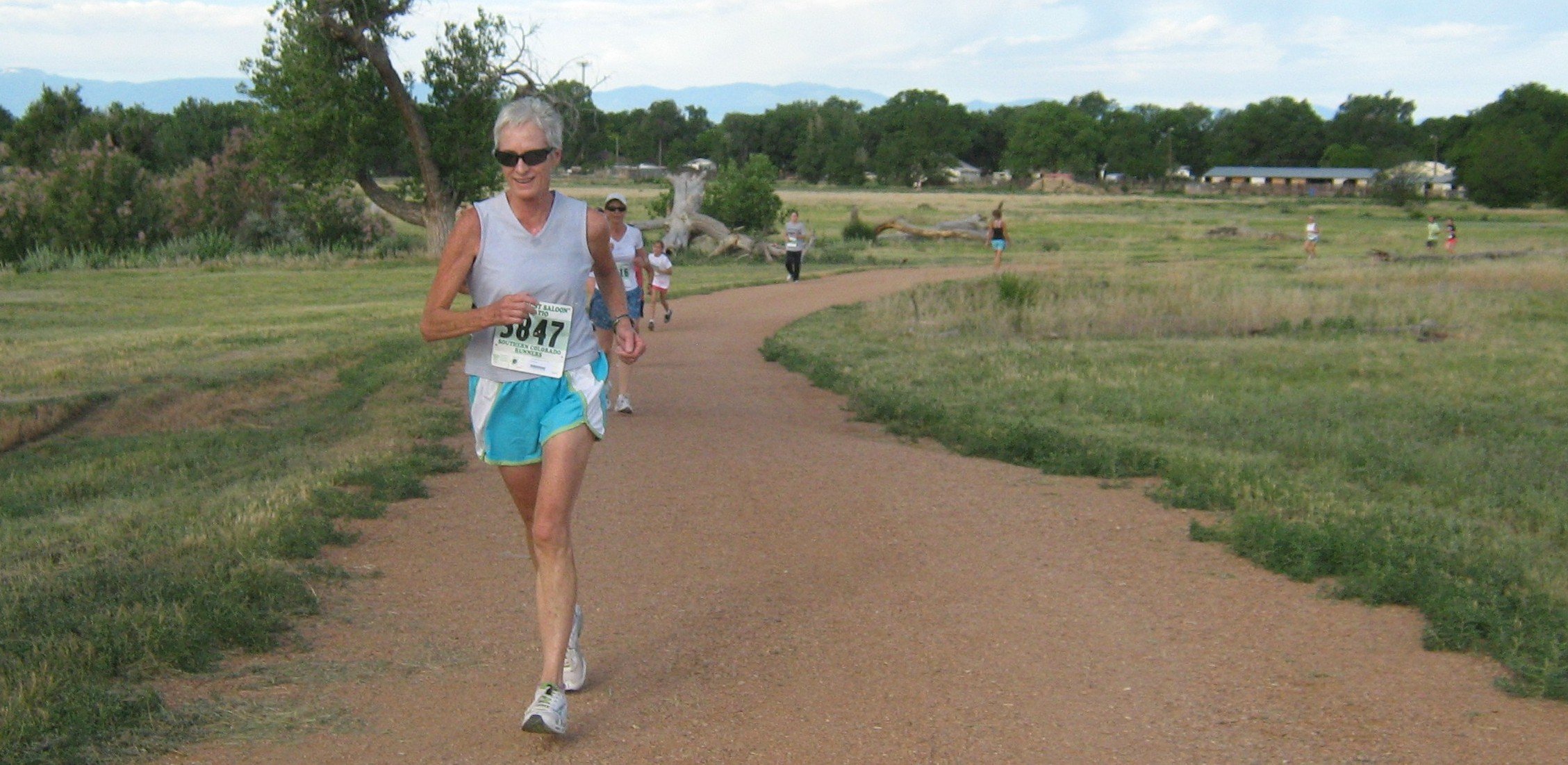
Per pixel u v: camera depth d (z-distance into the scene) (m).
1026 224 65.69
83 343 16.77
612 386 12.77
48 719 3.84
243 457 9.66
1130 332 18.58
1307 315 19.41
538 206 4.03
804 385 13.64
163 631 4.61
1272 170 147.00
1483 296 21.77
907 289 24.17
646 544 6.61
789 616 5.40
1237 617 5.40
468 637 5.05
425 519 7.07
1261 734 4.11
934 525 7.08
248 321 20.70
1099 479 8.54
